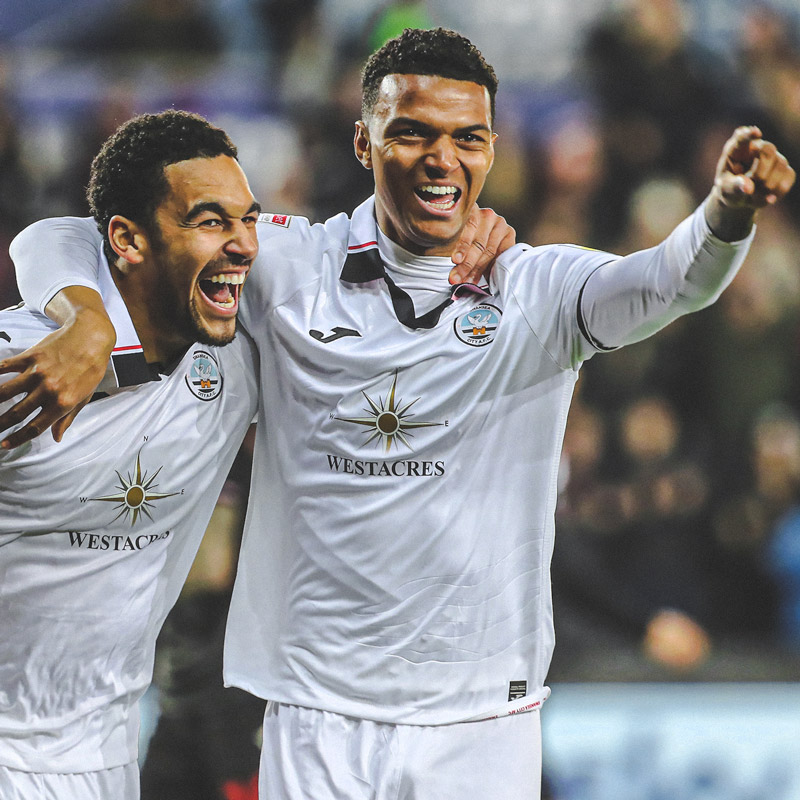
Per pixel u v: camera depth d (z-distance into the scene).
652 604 24.31
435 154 11.04
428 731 11.52
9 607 11.45
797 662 22.67
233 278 11.39
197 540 12.35
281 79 32.62
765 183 9.50
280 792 11.79
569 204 31.20
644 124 32.12
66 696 11.75
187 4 33.06
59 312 10.76
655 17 32.47
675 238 10.18
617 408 27.80
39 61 32.31
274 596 12.03
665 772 20.48
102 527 11.48
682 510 25.03
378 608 11.44
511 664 11.67
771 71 33.44
